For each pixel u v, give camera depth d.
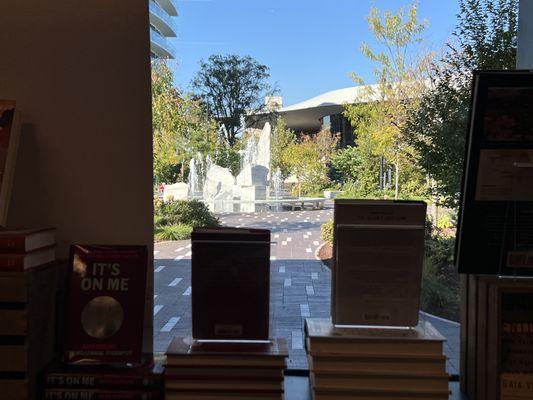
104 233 1.59
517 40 1.81
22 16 1.54
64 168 1.58
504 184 1.30
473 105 1.29
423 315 1.44
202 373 1.21
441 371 1.21
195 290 1.28
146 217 1.59
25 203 1.59
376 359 1.21
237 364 1.20
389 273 1.28
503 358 1.22
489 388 1.25
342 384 1.22
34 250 1.28
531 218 1.30
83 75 1.56
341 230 1.28
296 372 1.56
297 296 1.76
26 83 1.56
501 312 1.21
